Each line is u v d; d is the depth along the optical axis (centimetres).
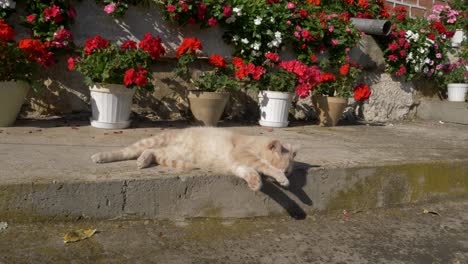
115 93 250
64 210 173
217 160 199
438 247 184
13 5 252
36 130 240
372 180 215
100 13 274
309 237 185
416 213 215
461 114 362
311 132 289
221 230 184
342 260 171
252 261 167
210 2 292
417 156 238
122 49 264
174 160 196
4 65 234
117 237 171
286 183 185
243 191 193
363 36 348
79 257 157
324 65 331
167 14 285
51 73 270
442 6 409
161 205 183
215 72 295
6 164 184
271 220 196
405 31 361
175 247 170
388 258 175
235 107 315
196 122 283
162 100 296
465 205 228
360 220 204
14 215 169
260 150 197
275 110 296
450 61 401
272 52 314
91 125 258
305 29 322
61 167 185
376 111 364
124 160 199
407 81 375
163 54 272
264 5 308
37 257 154
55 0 259
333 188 207
